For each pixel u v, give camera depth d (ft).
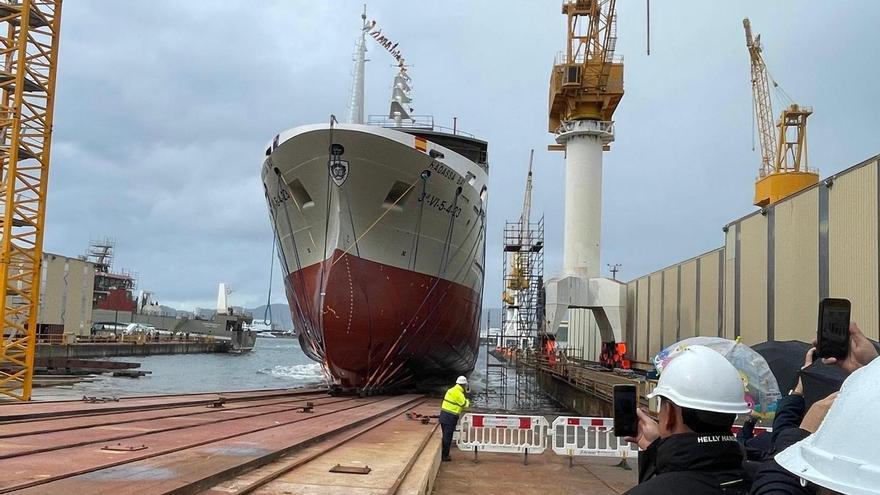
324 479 26.11
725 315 84.64
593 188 134.92
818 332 11.53
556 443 46.44
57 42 88.69
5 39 84.12
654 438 9.93
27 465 24.50
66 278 235.81
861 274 52.54
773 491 7.52
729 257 83.51
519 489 33.78
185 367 222.69
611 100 135.85
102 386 133.90
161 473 23.43
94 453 28.04
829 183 58.18
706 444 8.18
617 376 98.89
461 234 92.12
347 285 81.51
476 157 112.06
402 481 27.14
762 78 194.49
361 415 56.80
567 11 136.46
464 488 33.83
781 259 67.67
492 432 47.11
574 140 136.46
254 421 46.44
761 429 28.50
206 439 34.35
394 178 79.15
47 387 125.49
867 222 51.90
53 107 88.79
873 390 5.12
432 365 100.07
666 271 116.37
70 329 239.71
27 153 86.43
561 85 135.33
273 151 83.25
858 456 4.85
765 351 24.54
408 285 85.51
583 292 130.82
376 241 81.71
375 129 75.97
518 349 216.54
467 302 101.91
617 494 32.78
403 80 137.49
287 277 97.76
